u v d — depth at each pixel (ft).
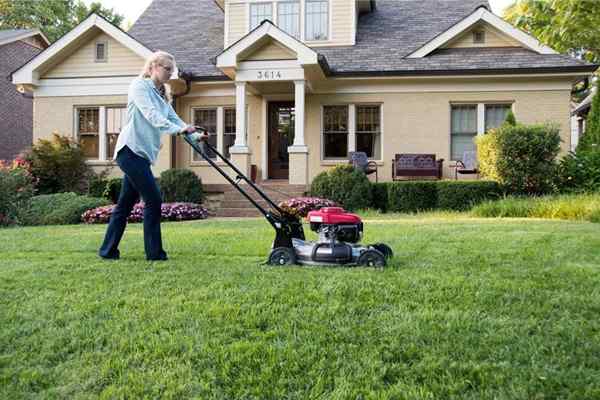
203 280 12.37
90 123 49.65
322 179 39.70
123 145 15.37
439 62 46.34
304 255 14.67
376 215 35.29
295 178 43.24
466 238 19.58
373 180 47.96
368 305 10.04
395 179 45.52
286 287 11.42
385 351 7.88
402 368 7.35
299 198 37.73
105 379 7.30
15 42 69.46
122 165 15.39
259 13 52.13
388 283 11.67
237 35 52.44
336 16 50.75
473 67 44.93
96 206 37.83
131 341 8.44
